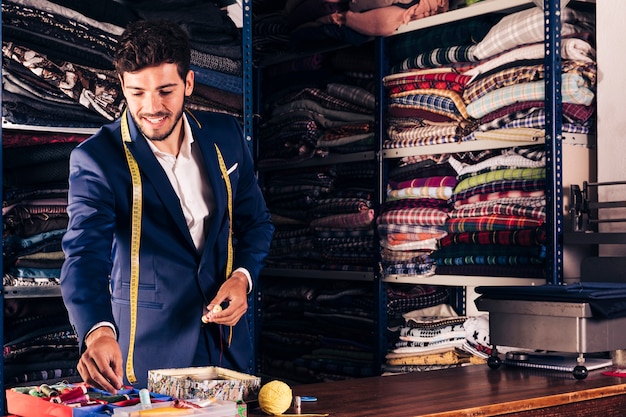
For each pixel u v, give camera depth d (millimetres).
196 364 2416
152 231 2367
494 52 3381
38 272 3152
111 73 3186
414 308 3965
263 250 2576
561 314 2467
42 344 3234
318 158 4223
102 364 1828
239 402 1744
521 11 3438
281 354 4512
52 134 3244
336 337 4180
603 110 3279
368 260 3969
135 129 2338
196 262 2422
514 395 2121
